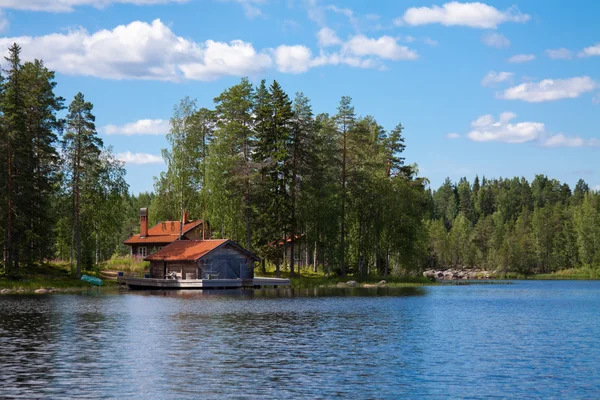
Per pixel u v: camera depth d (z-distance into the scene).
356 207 90.25
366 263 97.69
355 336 32.31
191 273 74.94
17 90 71.50
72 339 30.86
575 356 26.75
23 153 68.62
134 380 21.75
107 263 91.38
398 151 99.62
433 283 93.94
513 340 31.44
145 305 49.53
